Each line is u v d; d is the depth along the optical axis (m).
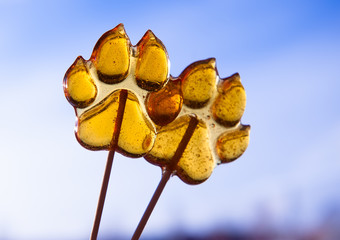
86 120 0.35
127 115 0.35
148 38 0.35
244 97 0.37
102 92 0.35
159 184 0.36
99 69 0.34
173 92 0.35
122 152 0.35
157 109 0.35
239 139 0.38
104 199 0.34
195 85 0.36
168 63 0.35
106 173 0.35
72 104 0.34
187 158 0.37
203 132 0.37
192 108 0.36
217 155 0.37
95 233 0.34
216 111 0.37
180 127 0.36
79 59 0.34
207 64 0.36
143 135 0.35
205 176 0.37
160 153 0.36
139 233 0.35
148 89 0.35
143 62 0.35
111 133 0.35
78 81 0.34
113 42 0.34
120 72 0.34
